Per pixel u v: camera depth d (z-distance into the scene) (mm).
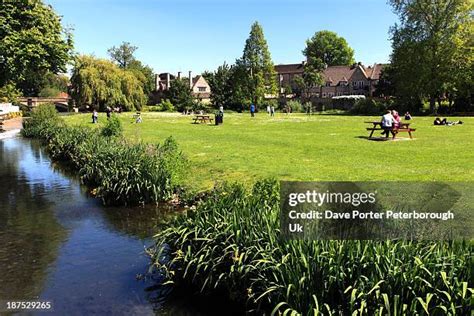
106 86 66688
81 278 8250
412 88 60250
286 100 92562
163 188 13820
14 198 15172
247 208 7785
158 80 132625
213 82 90875
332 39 121875
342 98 85062
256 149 21312
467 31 57719
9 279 8250
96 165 16500
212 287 7242
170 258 8172
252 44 86125
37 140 34969
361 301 5207
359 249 5734
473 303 4734
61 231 11219
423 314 4945
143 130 34594
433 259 5371
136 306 7125
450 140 23375
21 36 23219
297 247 6109
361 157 17578
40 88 110312
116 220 12133
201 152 20688
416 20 60906
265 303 6367
